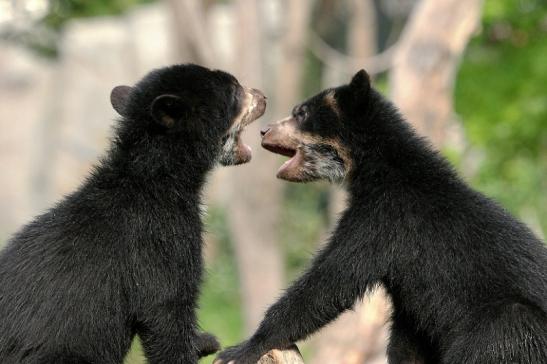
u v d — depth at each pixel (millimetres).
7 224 37281
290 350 11492
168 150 11695
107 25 39125
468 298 11195
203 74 12172
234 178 25375
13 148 38219
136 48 38125
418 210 11578
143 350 11312
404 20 32031
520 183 26016
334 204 22656
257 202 24922
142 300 11102
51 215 11164
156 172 11547
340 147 12445
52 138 37938
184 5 24281
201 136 11898
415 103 19547
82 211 11102
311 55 32250
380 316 18062
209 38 27234
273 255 25234
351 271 11586
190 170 11789
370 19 26172
